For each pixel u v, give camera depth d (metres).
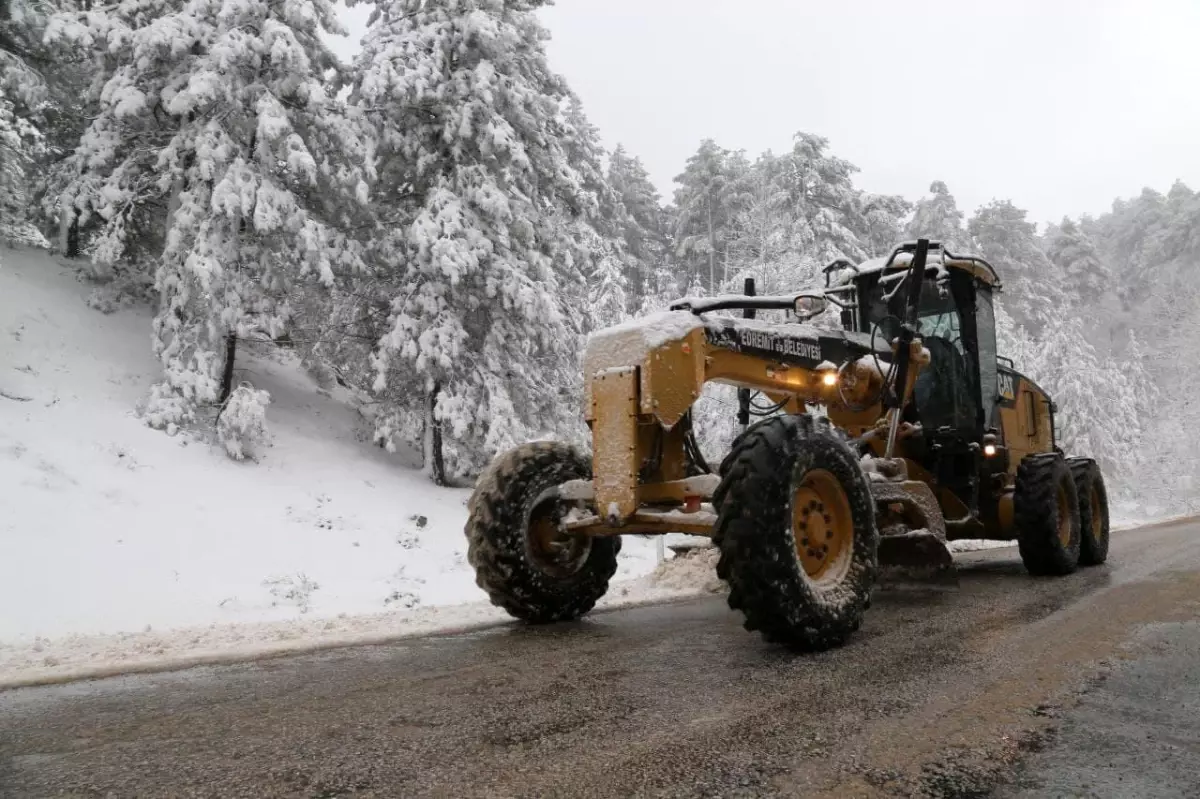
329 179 13.91
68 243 16.17
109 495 9.88
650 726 2.20
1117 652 3.21
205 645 4.12
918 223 40.97
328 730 2.23
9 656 4.03
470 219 14.59
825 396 4.87
